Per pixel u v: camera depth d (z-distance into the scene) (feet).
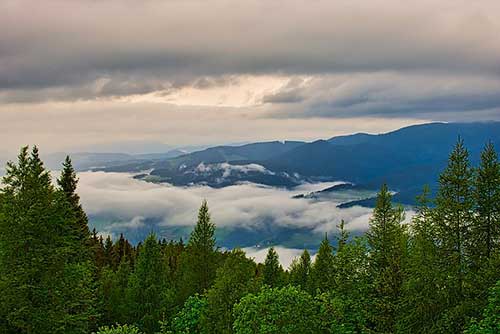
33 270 88.99
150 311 150.41
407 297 94.12
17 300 88.79
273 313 95.61
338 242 124.36
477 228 90.68
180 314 124.88
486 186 91.35
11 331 90.22
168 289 162.91
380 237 106.11
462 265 89.86
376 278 101.45
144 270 153.38
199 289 174.19
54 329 92.02
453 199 92.63
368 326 107.76
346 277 106.22
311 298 100.53
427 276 91.40
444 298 90.53
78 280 101.04
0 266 90.48
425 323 92.02
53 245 94.79
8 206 92.17
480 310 84.84
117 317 161.07
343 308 101.35
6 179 93.71
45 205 94.48
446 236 91.91
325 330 99.91
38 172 95.35
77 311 108.47
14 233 90.68
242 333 95.45
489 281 85.76
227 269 131.03
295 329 95.20
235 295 116.57
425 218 95.55
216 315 115.24
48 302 92.63
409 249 106.63
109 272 175.11
